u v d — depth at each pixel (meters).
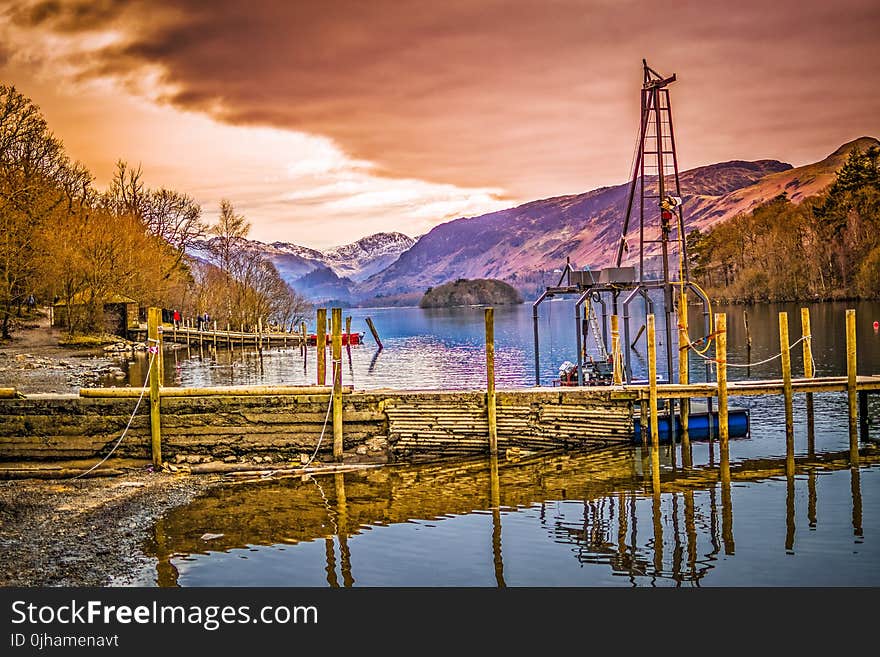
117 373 52.41
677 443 28.58
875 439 29.53
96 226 71.56
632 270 34.56
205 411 26.06
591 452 27.02
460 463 26.33
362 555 18.55
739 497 22.72
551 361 67.12
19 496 22.50
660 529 20.19
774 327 87.38
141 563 17.92
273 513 21.39
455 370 60.47
